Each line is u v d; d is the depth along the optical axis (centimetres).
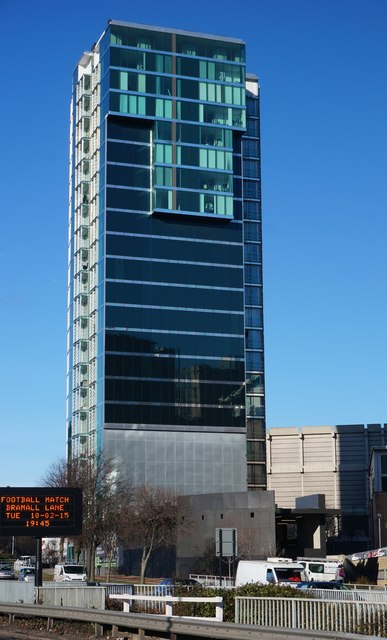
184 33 15800
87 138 16288
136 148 15400
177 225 15350
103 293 14838
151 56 15562
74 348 15800
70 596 4116
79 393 15362
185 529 11056
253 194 18225
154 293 15012
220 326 15200
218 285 15338
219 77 15838
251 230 18012
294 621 2923
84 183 16138
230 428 14850
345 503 18462
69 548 14100
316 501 11406
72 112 17225
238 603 3195
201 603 3466
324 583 4747
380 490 14762
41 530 5012
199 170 15425
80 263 15900
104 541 10825
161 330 14912
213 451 14688
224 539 4175
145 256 15088
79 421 15250
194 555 11038
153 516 10912
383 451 14900
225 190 15450
